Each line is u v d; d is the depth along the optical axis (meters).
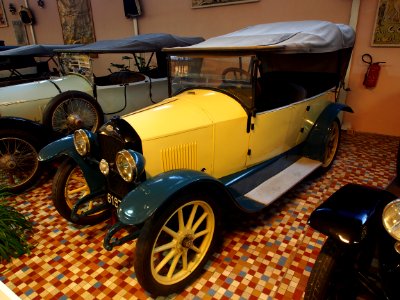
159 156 1.92
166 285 1.68
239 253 2.08
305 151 3.04
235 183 2.35
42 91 3.38
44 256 2.11
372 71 4.30
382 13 4.04
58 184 2.20
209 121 2.09
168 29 6.12
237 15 5.19
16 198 2.91
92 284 1.87
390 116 4.44
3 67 4.87
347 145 4.11
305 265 1.97
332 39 2.68
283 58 3.64
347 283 1.58
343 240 1.29
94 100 3.24
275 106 2.71
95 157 2.17
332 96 3.35
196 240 2.00
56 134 3.12
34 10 8.34
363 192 1.56
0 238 2.08
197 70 2.48
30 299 1.76
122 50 3.31
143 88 4.03
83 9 7.23
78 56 3.60
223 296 1.75
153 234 1.54
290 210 2.59
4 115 3.14
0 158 2.88
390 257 1.37
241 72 2.20
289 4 4.67
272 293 1.76
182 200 1.63
